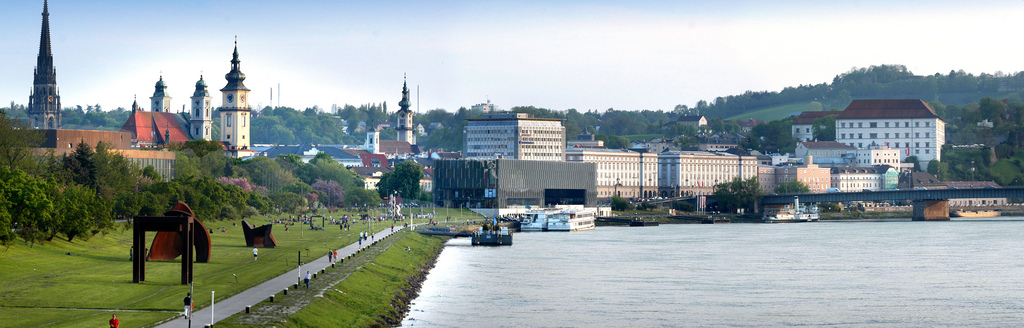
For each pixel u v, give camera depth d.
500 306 198.12
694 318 187.50
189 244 181.00
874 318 189.38
